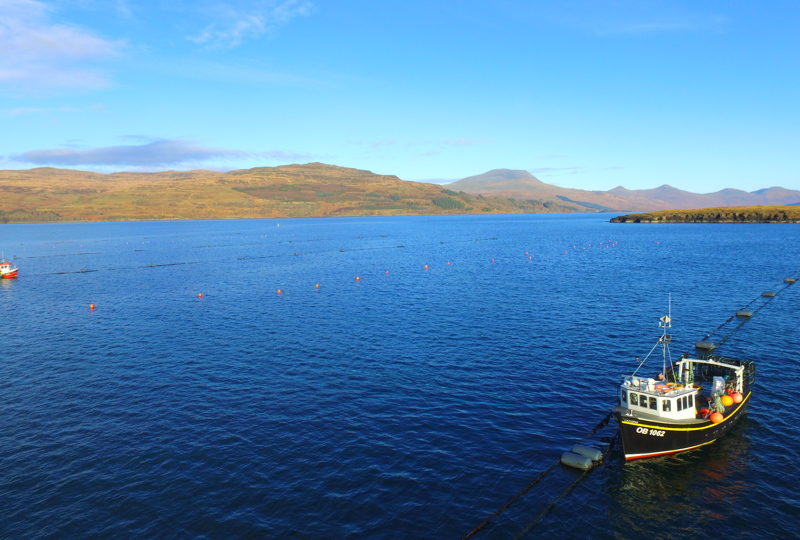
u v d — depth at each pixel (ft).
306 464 123.44
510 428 141.28
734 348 206.90
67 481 117.60
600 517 105.40
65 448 132.05
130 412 152.46
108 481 117.39
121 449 131.13
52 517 105.29
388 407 154.20
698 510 107.34
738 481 116.88
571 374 179.83
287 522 103.04
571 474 119.75
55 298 341.82
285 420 146.20
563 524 103.24
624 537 99.60
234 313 282.15
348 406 155.02
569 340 219.00
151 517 104.99
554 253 590.96
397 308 287.89
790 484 114.83
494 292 333.83
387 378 177.27
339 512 105.81
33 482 117.19
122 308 302.66
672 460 126.31
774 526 101.65
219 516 104.94
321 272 453.58
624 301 297.94
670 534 100.37
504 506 108.17
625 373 180.45
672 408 127.65
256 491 112.98
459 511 106.42
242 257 600.39
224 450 130.11
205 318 270.87
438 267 475.31
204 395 164.35
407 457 126.41
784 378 172.96
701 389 151.23
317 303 306.96
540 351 204.64
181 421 146.30
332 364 192.13
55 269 509.35
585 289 339.57
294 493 112.16
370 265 501.97
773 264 447.01
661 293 321.73
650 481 117.60
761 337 221.66
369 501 109.29
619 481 117.60
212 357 202.39
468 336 226.79
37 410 154.71
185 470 121.39
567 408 153.17
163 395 164.76
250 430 140.56
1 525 102.78
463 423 144.05
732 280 368.07
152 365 193.88
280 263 532.32
